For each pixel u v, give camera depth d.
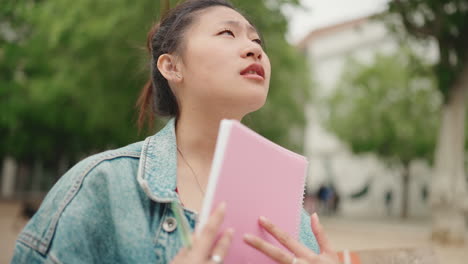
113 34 7.07
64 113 10.78
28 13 7.16
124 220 1.00
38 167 20.09
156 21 1.51
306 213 1.39
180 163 1.17
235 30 1.17
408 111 16.67
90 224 1.00
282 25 7.37
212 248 0.89
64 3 7.55
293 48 9.83
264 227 0.96
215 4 1.26
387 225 16.02
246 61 1.11
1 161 20.11
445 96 10.52
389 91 16.97
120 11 6.84
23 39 8.43
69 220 0.99
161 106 1.35
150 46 1.40
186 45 1.17
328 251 1.04
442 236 10.35
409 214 22.12
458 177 10.42
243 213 0.96
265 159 1.01
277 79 9.70
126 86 7.99
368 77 17.48
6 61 7.81
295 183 1.10
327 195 21.89
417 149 17.19
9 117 8.43
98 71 8.02
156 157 1.12
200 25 1.18
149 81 1.48
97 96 8.42
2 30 6.97
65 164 18.45
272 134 11.91
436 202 10.52
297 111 13.40
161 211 1.04
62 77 8.63
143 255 0.97
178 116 1.29
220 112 1.15
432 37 10.05
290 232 1.06
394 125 16.78
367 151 18.20
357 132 17.70
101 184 1.04
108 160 1.09
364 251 2.21
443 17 9.51
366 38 22.34
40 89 9.20
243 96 1.10
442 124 10.70
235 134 0.94
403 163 18.94
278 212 1.04
